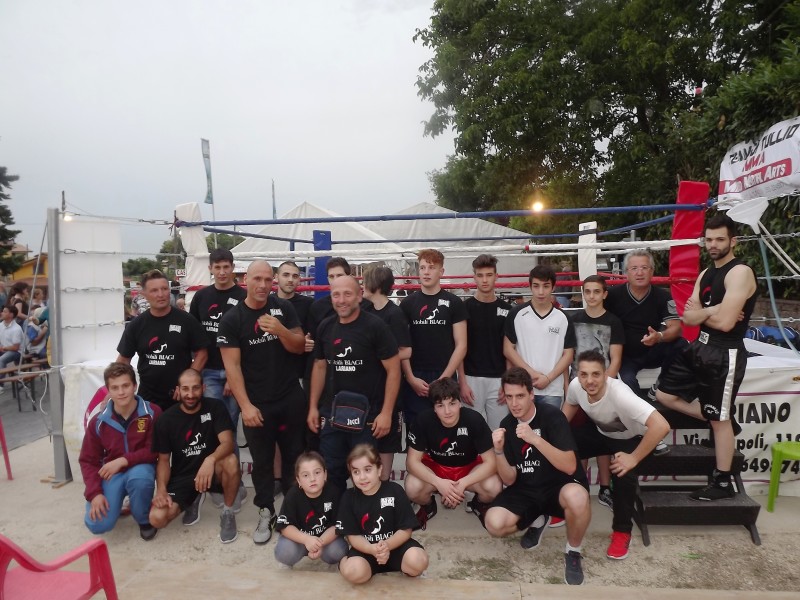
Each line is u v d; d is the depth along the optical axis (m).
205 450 3.69
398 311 3.73
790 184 5.56
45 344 7.72
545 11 11.84
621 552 3.24
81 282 4.66
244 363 3.56
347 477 3.65
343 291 3.35
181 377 3.57
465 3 12.08
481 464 3.40
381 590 2.81
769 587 2.93
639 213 11.12
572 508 3.00
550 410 3.32
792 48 6.32
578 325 3.91
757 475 4.05
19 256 23.84
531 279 3.80
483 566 3.23
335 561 3.12
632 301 4.02
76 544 3.58
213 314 4.21
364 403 3.38
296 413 3.68
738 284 3.31
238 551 3.46
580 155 11.98
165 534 3.71
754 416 3.99
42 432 6.09
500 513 3.24
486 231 13.30
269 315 3.41
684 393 3.71
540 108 11.33
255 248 12.07
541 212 4.62
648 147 10.73
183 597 2.77
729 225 3.43
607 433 3.57
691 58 10.44
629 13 10.44
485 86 12.09
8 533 3.72
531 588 2.79
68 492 4.39
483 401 4.08
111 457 3.61
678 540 3.46
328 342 3.53
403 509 2.92
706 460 3.60
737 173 6.57
